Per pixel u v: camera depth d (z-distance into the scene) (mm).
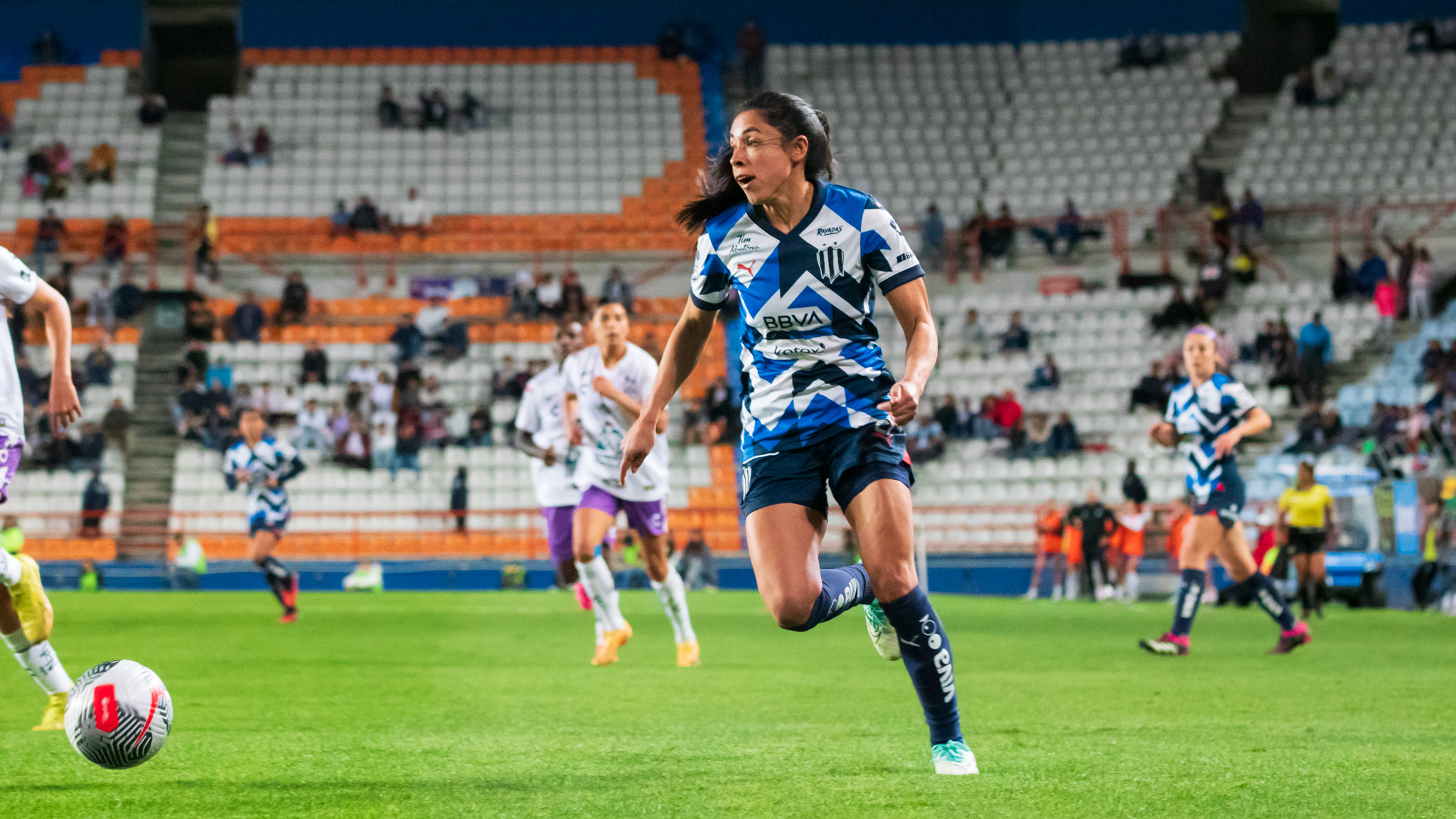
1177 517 33875
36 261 47125
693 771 7160
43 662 8781
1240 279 45531
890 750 7973
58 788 6703
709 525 40062
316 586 36500
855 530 6680
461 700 11414
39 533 38250
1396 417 36875
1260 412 16375
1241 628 22547
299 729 9375
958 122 56281
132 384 43156
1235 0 58594
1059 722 9711
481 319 46938
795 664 15227
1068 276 48406
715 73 59219
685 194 53906
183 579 36031
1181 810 5934
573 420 15148
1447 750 7984
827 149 6730
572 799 6352
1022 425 40156
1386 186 50438
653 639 19422
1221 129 54938
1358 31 56844
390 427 40781
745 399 7086
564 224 52312
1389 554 31516
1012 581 36000
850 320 6805
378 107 56094
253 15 58469
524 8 59719
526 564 37000
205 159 53906
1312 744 8289
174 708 10844
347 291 49688
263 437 23156
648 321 47469
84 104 54750
